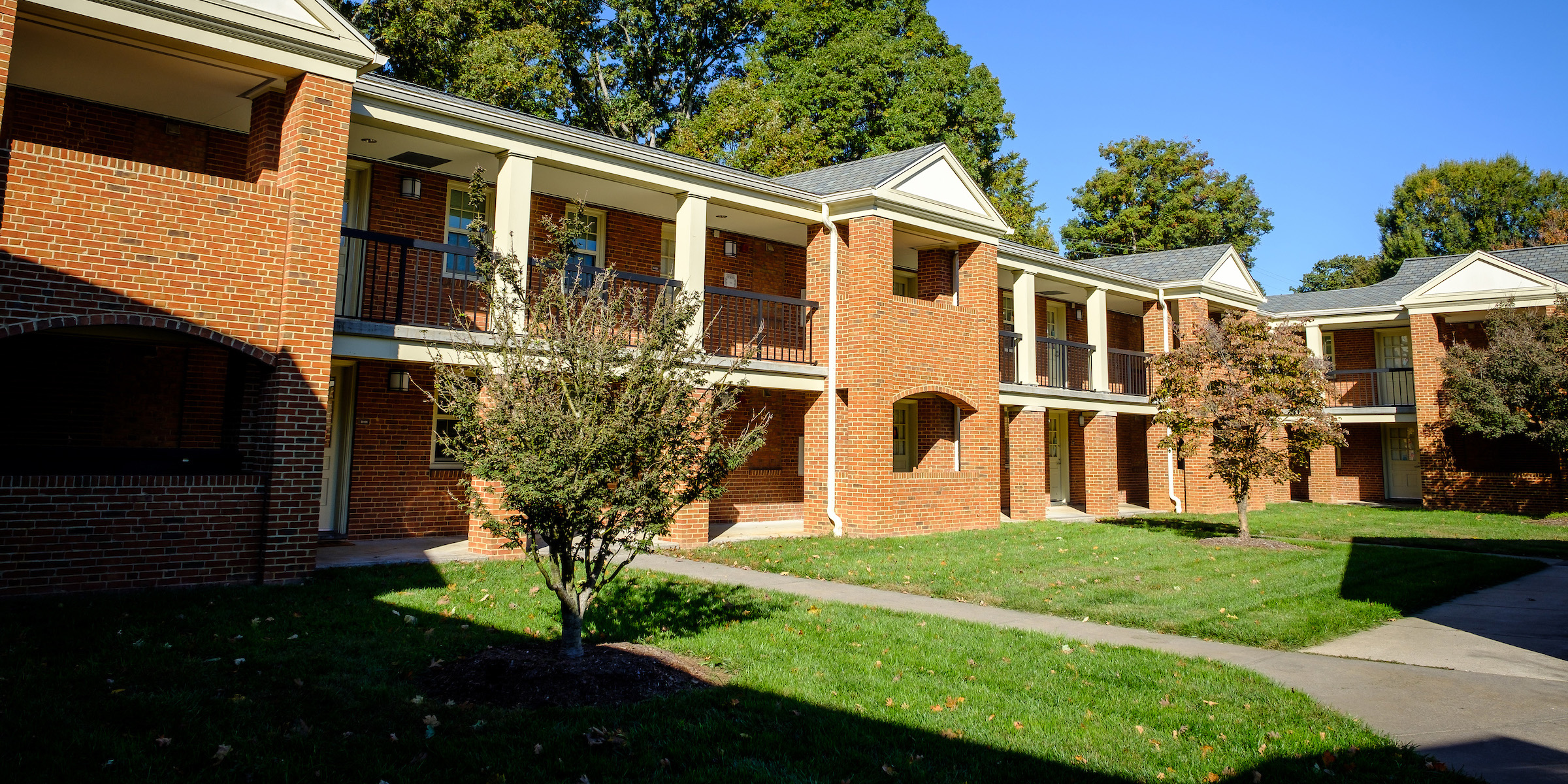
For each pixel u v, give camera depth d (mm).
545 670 6145
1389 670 7309
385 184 13242
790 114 31516
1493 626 9078
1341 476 30203
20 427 10484
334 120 10062
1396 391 29391
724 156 29641
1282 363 14945
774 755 4984
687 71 34438
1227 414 14875
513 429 6066
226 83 10227
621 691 5988
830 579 11188
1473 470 24484
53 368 10750
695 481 6730
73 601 7906
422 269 13523
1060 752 5172
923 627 8258
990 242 18266
